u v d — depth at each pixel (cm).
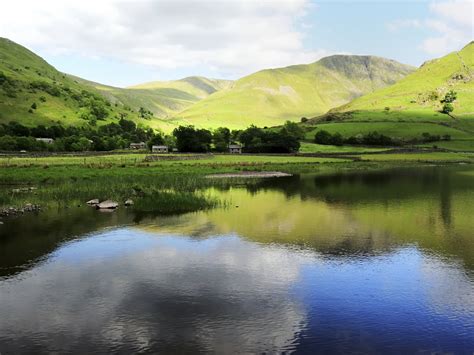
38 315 2372
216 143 19062
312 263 3209
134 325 2253
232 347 2036
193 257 3353
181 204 5384
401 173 10525
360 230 4219
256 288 2733
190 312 2392
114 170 9262
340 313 2392
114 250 3553
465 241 3816
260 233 4097
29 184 7262
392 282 2839
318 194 6731
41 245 3697
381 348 2039
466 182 8356
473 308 2461
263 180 8819
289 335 2148
